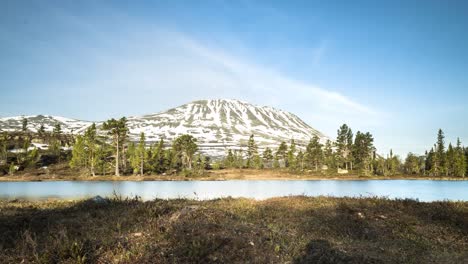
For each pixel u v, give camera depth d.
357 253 13.04
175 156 134.38
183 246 11.83
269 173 135.75
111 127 117.50
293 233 14.95
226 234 13.07
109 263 10.91
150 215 15.34
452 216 19.52
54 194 51.97
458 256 13.87
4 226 14.02
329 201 22.48
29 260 10.85
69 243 11.73
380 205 21.27
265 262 11.42
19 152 135.12
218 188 70.19
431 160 153.00
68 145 169.25
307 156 154.00
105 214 16.16
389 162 149.62
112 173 120.38
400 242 15.45
